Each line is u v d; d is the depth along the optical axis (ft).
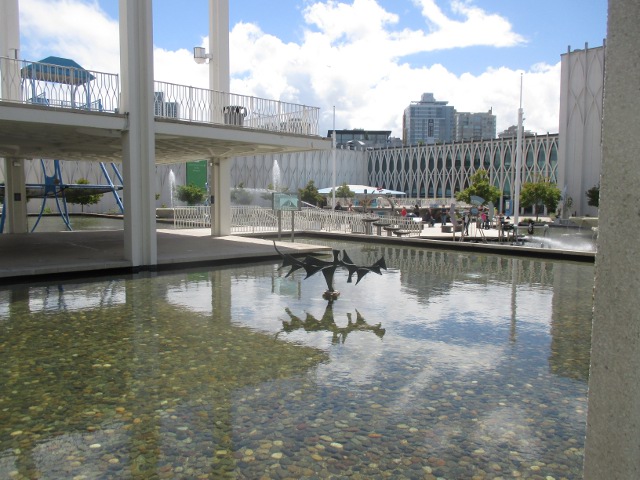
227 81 54.70
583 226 108.78
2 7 49.34
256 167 213.05
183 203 142.92
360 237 66.13
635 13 4.23
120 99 39.42
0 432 13.07
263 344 20.77
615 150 4.42
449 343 21.17
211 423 13.56
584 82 162.81
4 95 37.68
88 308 27.12
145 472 11.19
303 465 11.48
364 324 24.14
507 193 194.80
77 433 13.01
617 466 4.50
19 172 65.21
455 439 12.80
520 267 44.14
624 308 4.40
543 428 13.46
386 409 14.52
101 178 159.53
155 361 18.61
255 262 45.62
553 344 21.12
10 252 44.65
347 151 242.58
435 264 45.88
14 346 20.36
